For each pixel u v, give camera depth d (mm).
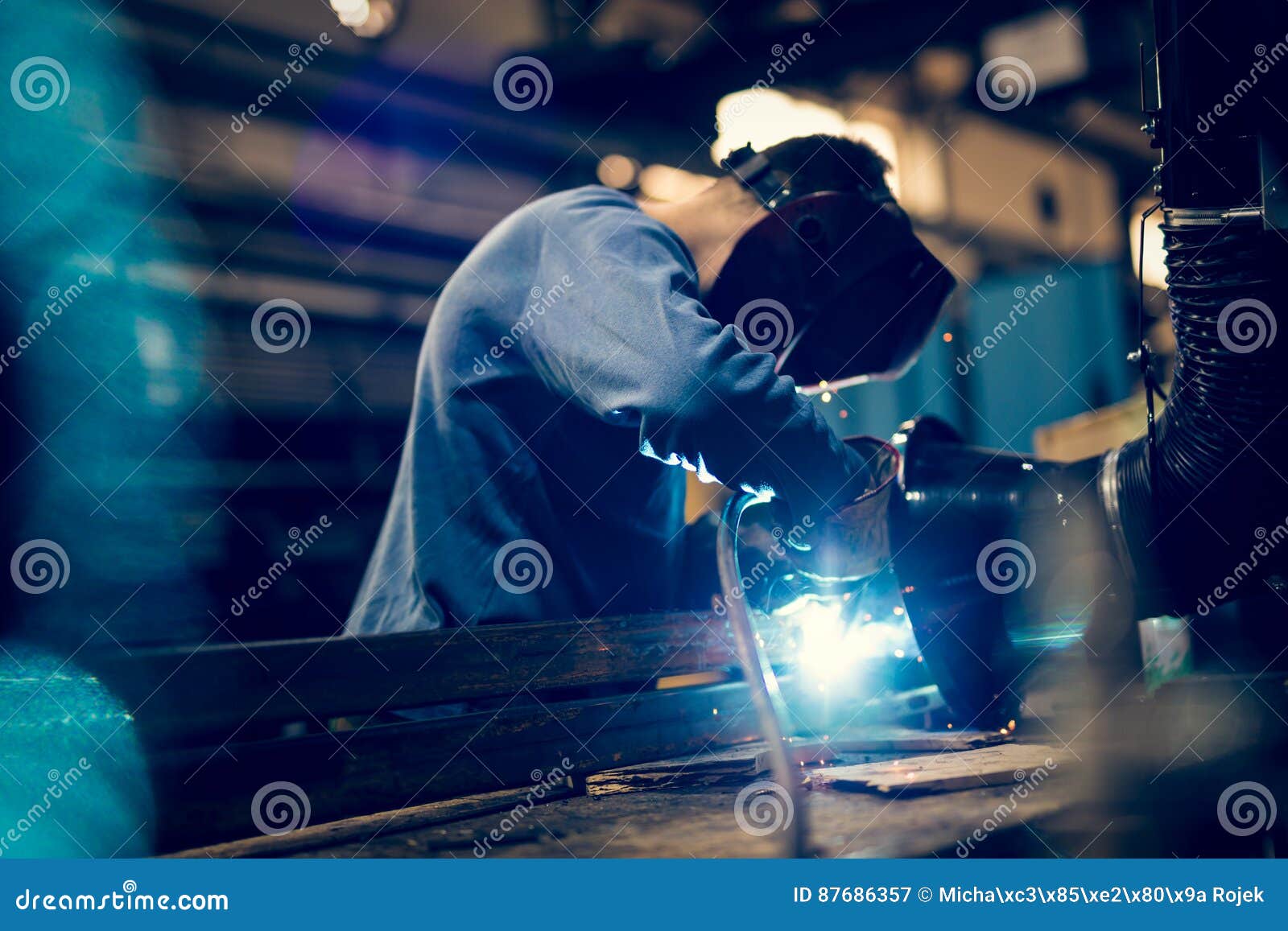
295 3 6141
